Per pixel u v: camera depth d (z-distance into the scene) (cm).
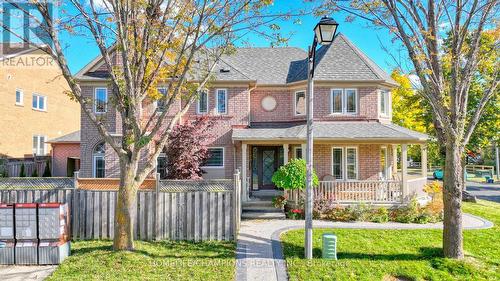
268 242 1002
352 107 1758
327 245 868
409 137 1436
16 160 2045
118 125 1698
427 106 2225
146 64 881
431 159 2675
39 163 2147
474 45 849
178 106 1733
